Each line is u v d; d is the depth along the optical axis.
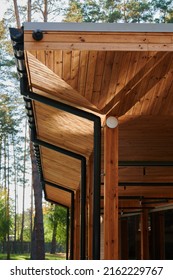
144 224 14.66
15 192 37.84
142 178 10.97
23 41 4.50
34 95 5.72
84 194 8.51
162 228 13.79
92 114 5.58
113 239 5.27
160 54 4.80
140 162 9.27
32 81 5.89
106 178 5.42
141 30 4.55
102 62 4.97
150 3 23.19
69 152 9.06
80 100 5.85
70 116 7.61
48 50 4.54
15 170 37.12
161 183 11.10
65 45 4.50
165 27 4.56
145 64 5.01
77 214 12.87
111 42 4.54
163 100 6.20
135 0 23.20
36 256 18.30
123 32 4.55
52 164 11.84
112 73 5.14
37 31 4.46
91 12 23.22
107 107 5.58
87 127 7.94
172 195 13.00
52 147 9.14
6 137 34.03
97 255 5.25
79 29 4.53
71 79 5.25
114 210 5.33
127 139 7.93
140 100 6.18
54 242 38.78
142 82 5.32
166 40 4.56
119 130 7.41
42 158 11.53
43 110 7.69
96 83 5.29
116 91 5.42
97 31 4.54
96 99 5.55
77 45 4.52
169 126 7.13
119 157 9.12
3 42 24.83
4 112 29.62
